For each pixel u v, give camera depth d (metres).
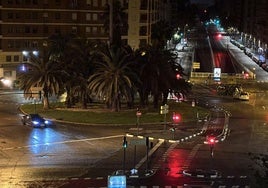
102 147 58.97
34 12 137.88
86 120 76.00
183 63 172.38
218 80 139.00
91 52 86.44
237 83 134.25
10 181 44.19
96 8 146.12
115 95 81.94
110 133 67.62
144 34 167.75
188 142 63.12
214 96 110.75
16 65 135.88
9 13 134.75
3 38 134.38
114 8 127.12
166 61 85.56
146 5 167.38
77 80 85.38
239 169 49.56
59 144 60.12
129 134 66.75
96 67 85.06
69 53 87.31
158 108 87.38
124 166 48.69
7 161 51.38
